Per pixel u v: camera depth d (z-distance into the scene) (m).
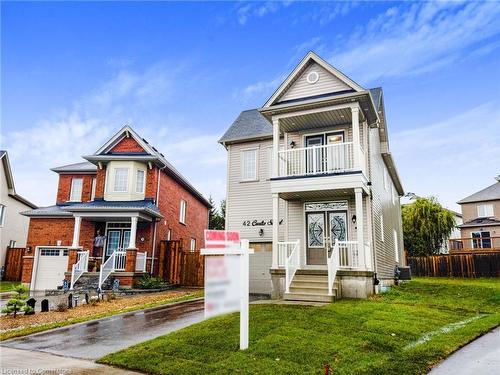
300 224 14.10
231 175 17.11
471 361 5.41
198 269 19.06
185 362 5.54
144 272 17.92
